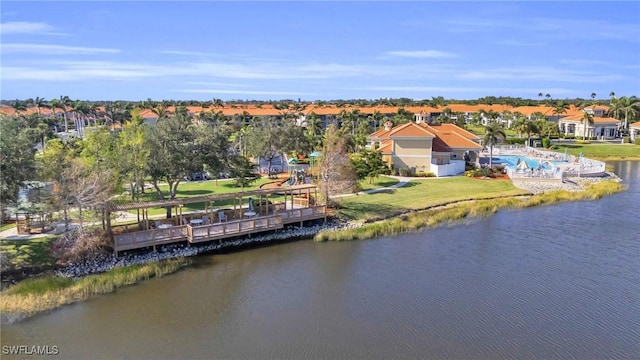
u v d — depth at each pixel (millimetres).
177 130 41406
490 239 40562
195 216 40562
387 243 39500
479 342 23625
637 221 46562
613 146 109062
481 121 163250
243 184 51000
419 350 22922
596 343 23547
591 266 33969
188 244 36562
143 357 22219
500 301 28219
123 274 30578
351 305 27734
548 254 36594
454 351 22828
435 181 64438
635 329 24891
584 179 69062
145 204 35500
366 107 186625
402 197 54281
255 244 38781
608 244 39062
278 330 24859
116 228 36625
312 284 30844
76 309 26875
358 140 92625
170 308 27250
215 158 43000
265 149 67500
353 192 54781
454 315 26438
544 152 93000
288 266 34094
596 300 28328
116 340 23703
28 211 33000
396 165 70688
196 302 28062
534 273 32656
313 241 39812
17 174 31156
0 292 27266
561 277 31906
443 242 39781
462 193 57531
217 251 36875
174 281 31141
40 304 26641
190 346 23219
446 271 33094
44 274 29828
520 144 111062
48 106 129125
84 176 33812
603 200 56750
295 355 22453
